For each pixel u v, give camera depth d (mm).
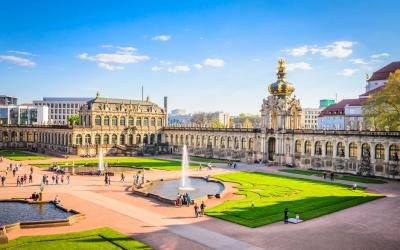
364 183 88625
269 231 46219
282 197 67875
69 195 68625
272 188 77562
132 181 85562
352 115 154125
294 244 41375
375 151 101500
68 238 42719
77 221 50406
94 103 156000
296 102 130000
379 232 46094
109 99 163875
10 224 46250
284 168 117312
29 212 54969
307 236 44281
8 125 175000
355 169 106000
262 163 129375
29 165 111250
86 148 147625
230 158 143250
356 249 39875
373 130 105938
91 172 94750
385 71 145750
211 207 59156
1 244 40219
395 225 49344
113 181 85312
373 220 51844
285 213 50000
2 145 172750
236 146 141625
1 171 97812
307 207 59094
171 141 172125
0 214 53719
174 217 53094
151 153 158875
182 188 77062
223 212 55469
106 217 52844
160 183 83562
